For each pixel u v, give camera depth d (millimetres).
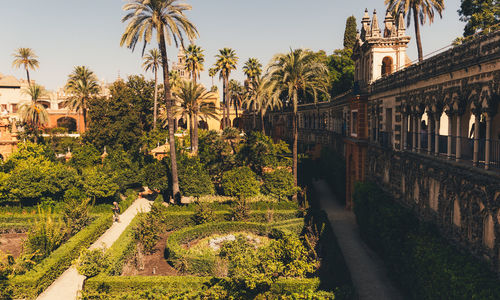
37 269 18859
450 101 15375
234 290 15758
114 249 21250
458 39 30203
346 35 60406
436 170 16672
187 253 21391
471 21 32094
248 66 69625
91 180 31734
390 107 24188
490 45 11961
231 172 33094
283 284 16844
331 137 44844
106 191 32062
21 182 30312
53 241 21875
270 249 17625
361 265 21375
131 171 37031
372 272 20391
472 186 13297
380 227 20969
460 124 14836
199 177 34250
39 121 62750
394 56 30203
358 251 23625
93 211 30781
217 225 26531
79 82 60938
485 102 12570
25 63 75812
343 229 28250
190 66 65125
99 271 18109
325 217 27062
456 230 15055
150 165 35500
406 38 29797
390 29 32438
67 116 79188
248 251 18719
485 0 31984
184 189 34094
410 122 21797
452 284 12375
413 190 19781
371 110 29016
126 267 21328
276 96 32875
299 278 17609
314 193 37375
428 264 14656
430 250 15227
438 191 16922
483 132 17984
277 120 71500
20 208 30688
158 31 29734
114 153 40938
